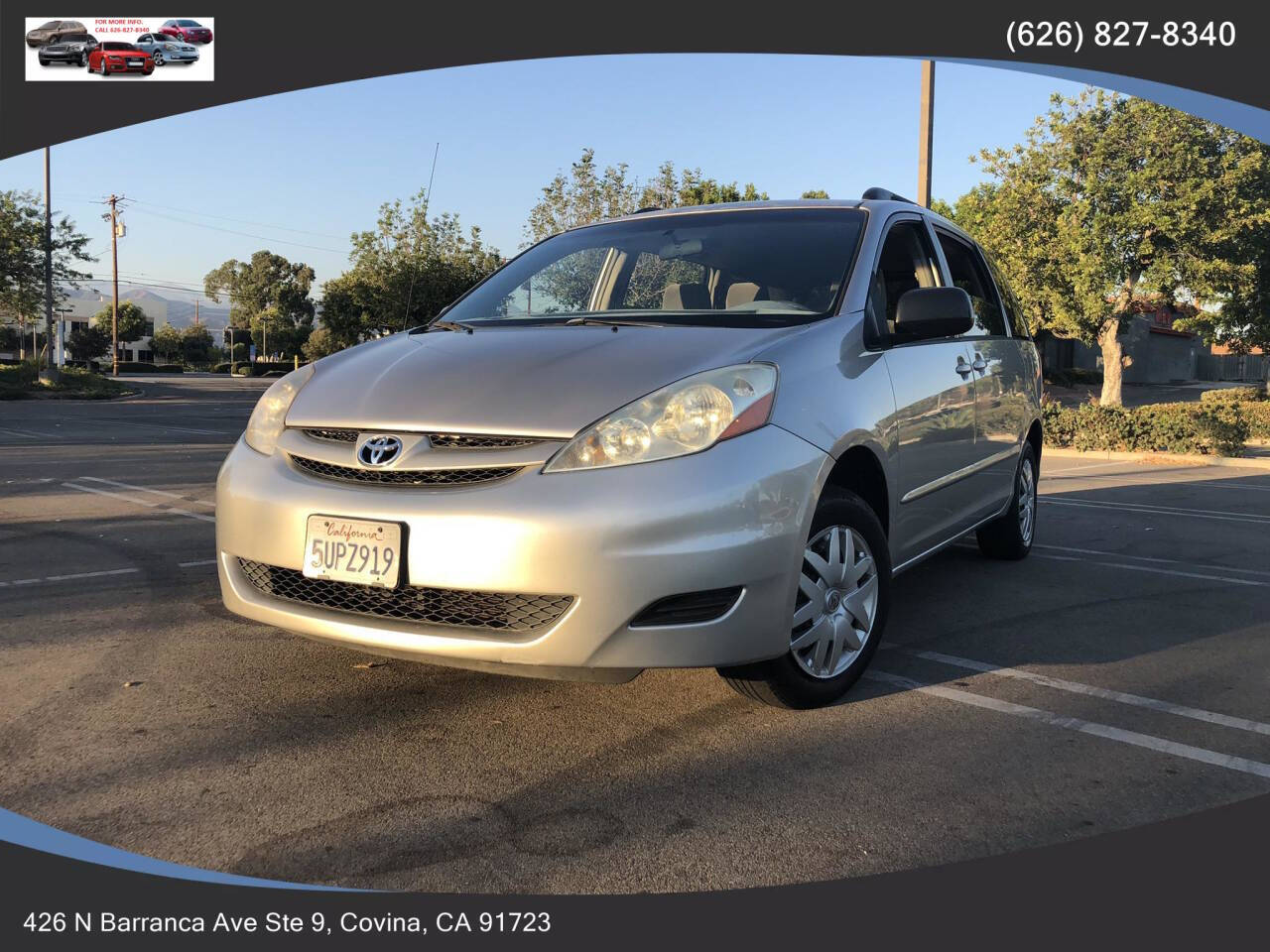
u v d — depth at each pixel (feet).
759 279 11.53
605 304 12.09
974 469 14.01
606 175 87.10
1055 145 75.56
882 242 12.23
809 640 9.53
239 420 61.67
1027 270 76.23
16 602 13.91
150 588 14.78
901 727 9.58
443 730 9.38
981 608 14.44
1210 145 72.13
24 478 28.37
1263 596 15.38
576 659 8.09
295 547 8.89
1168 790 8.25
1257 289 78.84
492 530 8.09
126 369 234.38
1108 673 11.35
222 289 361.30
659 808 7.84
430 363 9.96
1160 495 29.63
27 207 119.14
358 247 110.01
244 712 9.77
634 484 8.13
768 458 8.66
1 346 223.92
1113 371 79.87
